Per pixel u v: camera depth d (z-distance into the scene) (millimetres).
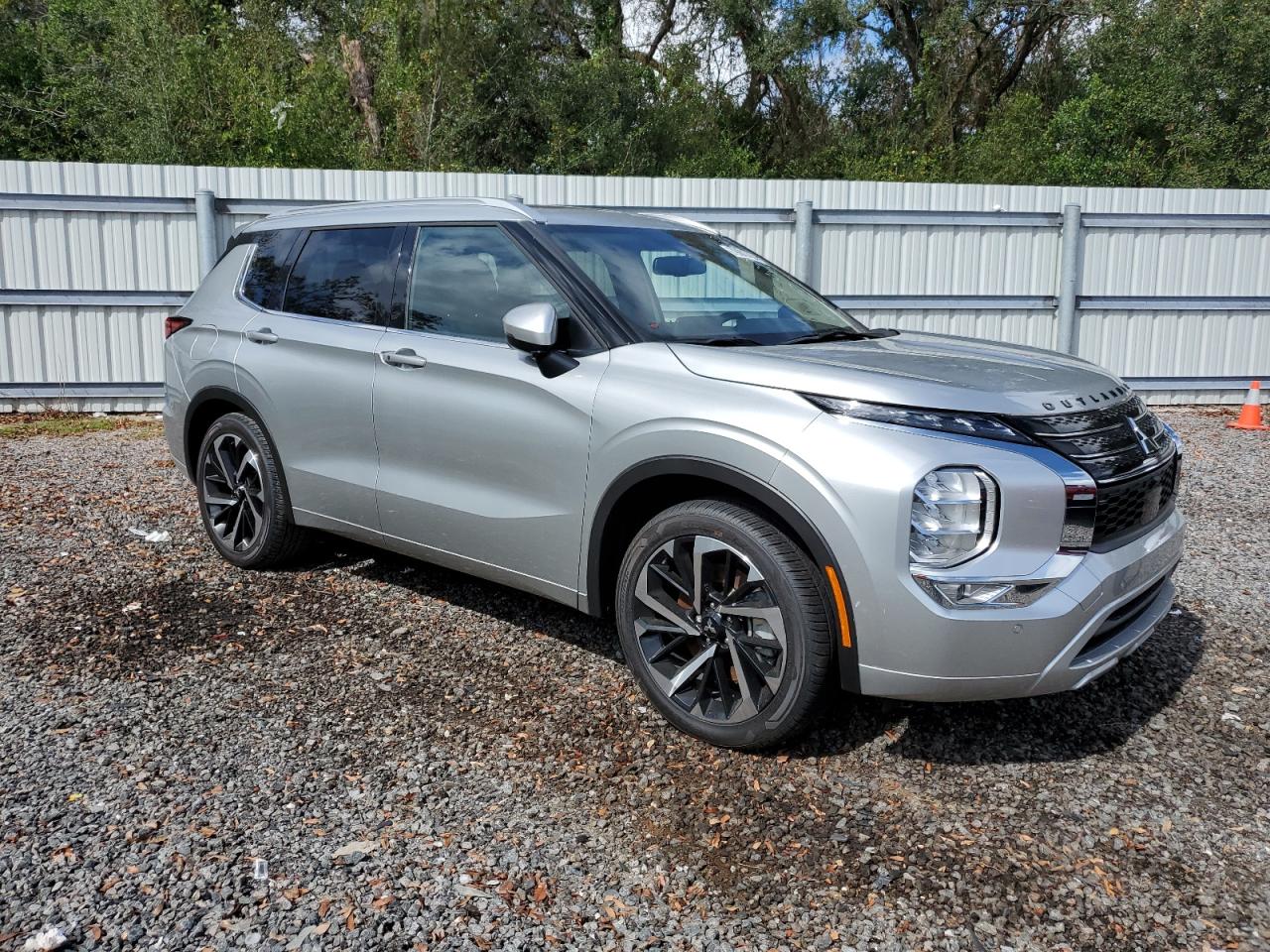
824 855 2842
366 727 3535
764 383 3236
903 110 29188
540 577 3840
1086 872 2791
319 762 3293
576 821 2982
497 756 3352
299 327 4699
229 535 5227
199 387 5152
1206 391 11867
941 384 3146
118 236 10320
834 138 29109
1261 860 2861
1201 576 5344
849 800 3119
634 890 2678
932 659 2957
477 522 3959
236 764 3268
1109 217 11438
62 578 5039
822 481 3021
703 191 11055
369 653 4172
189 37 19297
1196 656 4250
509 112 23859
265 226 5234
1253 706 3803
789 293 4484
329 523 4652
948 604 2939
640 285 3955
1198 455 8781
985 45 27875
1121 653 3250
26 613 4559
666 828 2957
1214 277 11680
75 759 3275
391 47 23000
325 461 4586
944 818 3037
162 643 4246
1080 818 3053
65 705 3656
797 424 3109
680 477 3404
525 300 3912
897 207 11297
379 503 4344
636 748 3412
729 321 3973
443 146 22281
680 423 3320
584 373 3627
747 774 3258
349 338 4445
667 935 2508
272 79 20094
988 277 11539
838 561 3016
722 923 2557
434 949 2428
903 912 2609
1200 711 3758
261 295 5012
